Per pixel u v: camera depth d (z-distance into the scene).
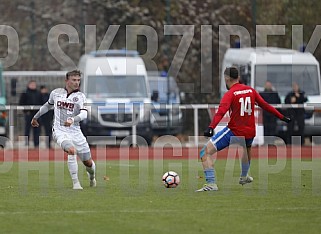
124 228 34.53
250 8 107.62
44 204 42.03
